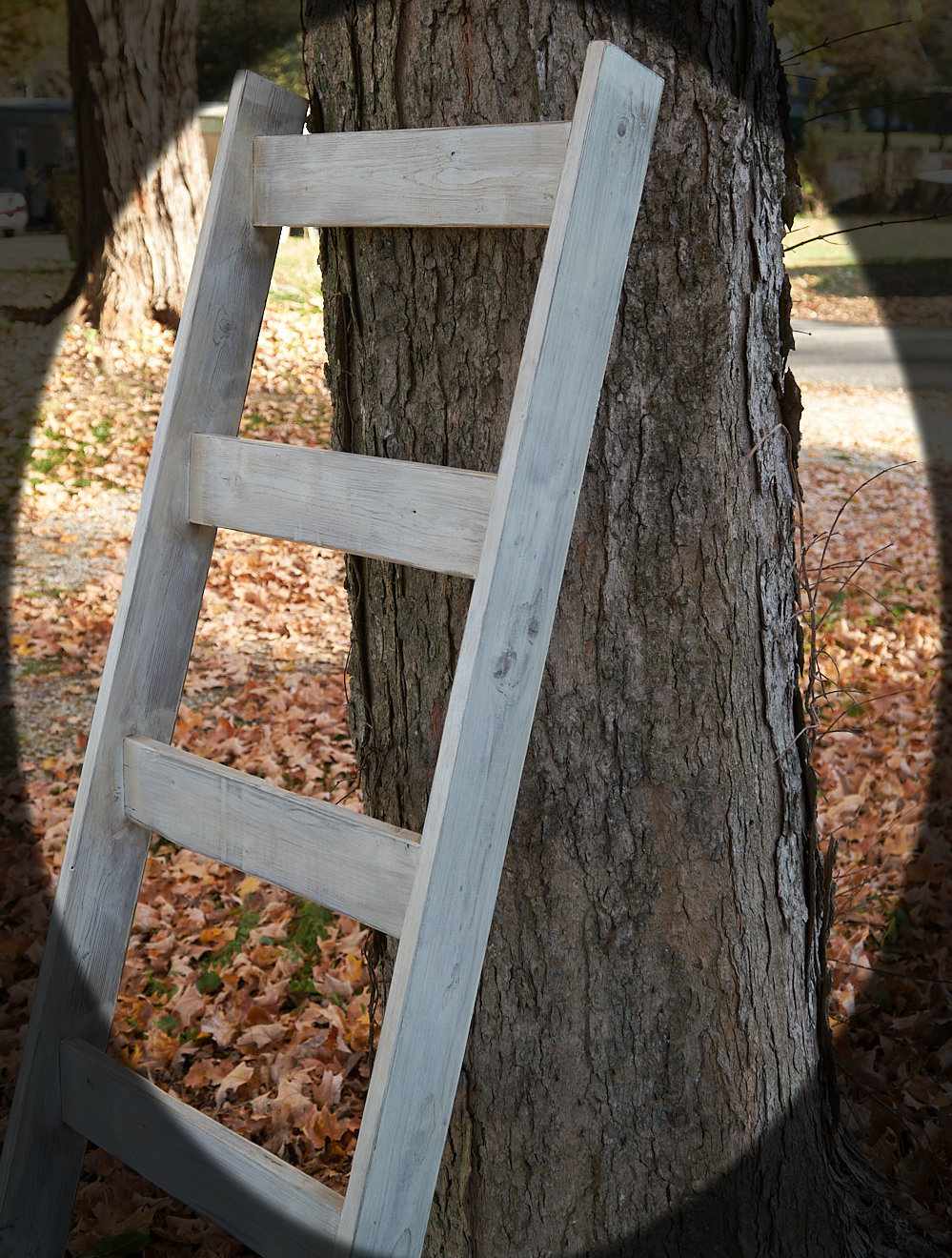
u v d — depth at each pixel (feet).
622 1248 5.48
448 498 4.00
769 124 4.81
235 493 4.69
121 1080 4.65
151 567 4.81
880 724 13.05
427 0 4.36
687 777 5.04
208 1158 4.33
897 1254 6.10
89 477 16.06
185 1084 8.01
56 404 16.21
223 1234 6.76
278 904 9.91
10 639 13.99
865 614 15.53
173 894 10.12
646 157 4.06
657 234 4.50
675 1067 5.33
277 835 4.31
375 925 4.01
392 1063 3.77
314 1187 4.06
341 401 5.11
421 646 5.09
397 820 5.43
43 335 16.19
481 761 3.89
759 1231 5.64
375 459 4.22
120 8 15.70
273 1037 8.41
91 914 4.87
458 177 4.13
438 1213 5.77
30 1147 4.86
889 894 10.00
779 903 5.49
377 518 4.22
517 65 4.29
